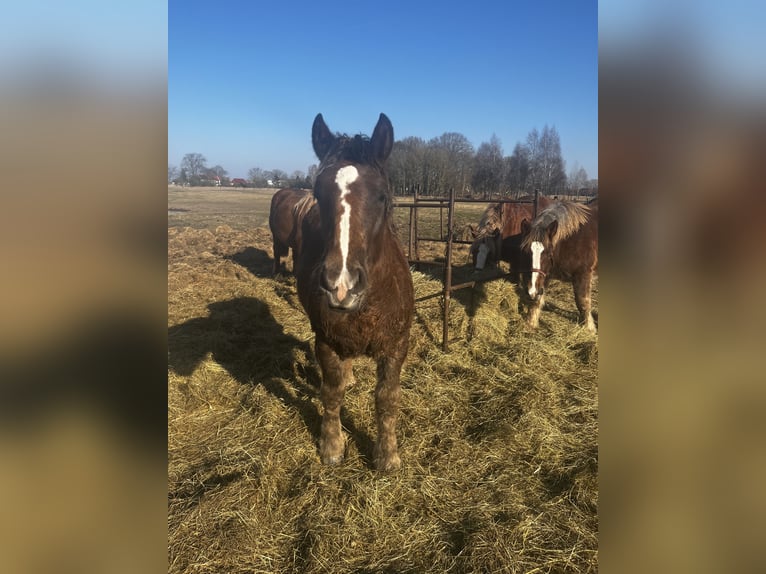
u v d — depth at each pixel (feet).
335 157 8.11
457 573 7.36
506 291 21.68
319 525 8.23
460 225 51.37
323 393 9.98
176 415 12.23
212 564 7.54
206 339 17.06
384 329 8.93
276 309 20.97
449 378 14.10
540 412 11.88
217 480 9.57
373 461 10.03
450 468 9.89
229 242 43.01
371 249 7.66
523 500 8.94
